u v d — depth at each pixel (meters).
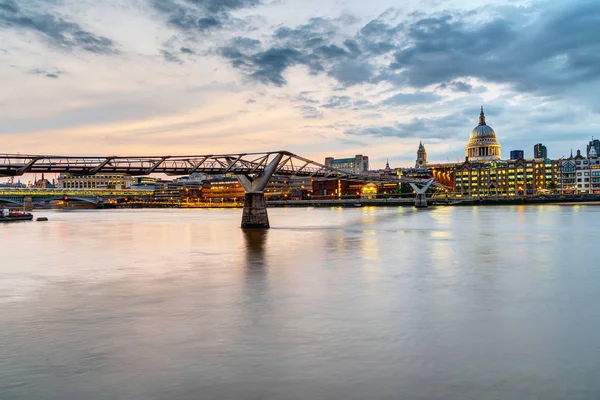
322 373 16.36
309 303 26.02
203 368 16.83
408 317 23.05
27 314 24.14
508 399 14.52
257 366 16.95
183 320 22.75
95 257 47.00
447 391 15.05
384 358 17.64
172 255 47.78
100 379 16.02
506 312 24.03
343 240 62.91
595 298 27.16
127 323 22.31
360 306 25.33
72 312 24.47
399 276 34.47
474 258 44.28
